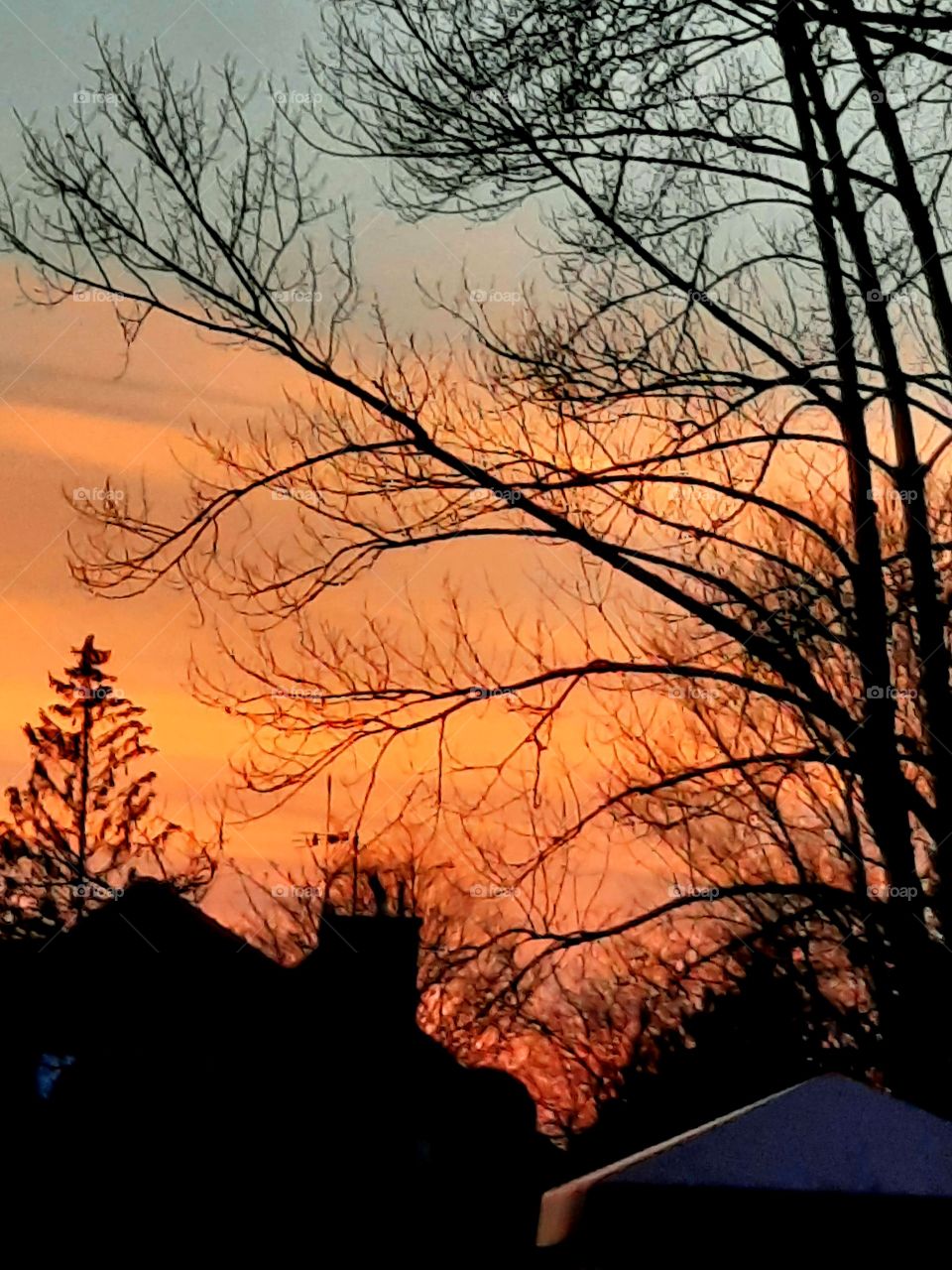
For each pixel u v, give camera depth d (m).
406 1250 18.42
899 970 12.95
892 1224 4.09
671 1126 20.31
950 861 12.83
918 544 13.16
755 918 17.47
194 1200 18.08
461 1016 13.16
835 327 13.67
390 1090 18.75
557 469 12.65
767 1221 4.09
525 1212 19.50
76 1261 17.53
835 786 17.91
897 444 13.25
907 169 13.09
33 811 39.38
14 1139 18.48
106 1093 19.03
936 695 13.05
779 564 14.45
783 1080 19.11
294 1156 18.42
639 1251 4.10
